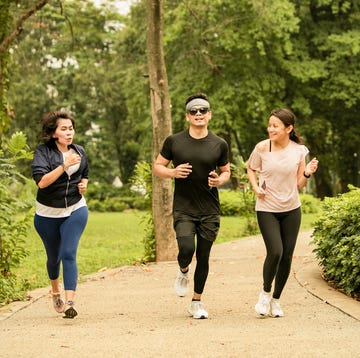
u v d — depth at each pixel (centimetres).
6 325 726
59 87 5256
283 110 750
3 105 1415
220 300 877
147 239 1430
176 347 595
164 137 1402
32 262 1541
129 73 4012
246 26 3428
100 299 911
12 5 1608
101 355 571
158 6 1388
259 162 765
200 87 3594
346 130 3903
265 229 751
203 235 748
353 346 586
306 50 3691
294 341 610
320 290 898
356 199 937
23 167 4628
